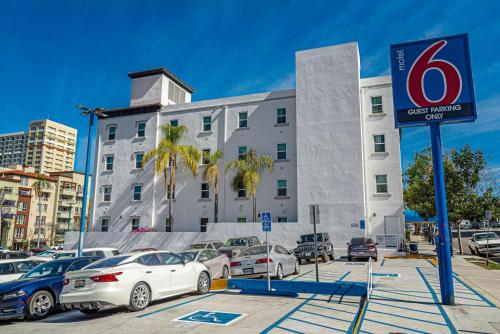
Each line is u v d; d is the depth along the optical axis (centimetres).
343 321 841
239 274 1468
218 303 1074
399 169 2797
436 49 1084
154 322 866
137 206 3456
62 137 15962
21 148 15688
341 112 2866
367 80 2981
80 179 9294
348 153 2803
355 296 1129
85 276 946
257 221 3072
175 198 3350
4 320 991
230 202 3186
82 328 850
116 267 977
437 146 1055
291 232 2786
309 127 2920
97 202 3612
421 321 834
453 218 2625
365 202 2805
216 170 3088
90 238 3325
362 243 2311
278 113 3197
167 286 1088
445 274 1016
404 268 1888
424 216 3378
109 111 3688
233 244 2223
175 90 3822
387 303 1030
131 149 3581
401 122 1085
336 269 1888
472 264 2053
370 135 2903
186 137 3425
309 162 2873
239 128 3278
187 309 1001
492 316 877
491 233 2817
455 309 950
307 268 1956
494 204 2638
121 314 973
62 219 8688
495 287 1288
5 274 1300
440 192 1039
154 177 3434
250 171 2911
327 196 2792
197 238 2977
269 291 1217
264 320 861
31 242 7844
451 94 1050
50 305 1028
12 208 7600
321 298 1120
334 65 2942
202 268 1252
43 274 1112
